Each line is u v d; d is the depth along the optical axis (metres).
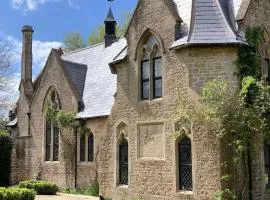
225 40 19.33
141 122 21.88
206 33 19.83
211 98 17.91
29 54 37.88
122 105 23.22
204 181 18.77
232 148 18.12
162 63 21.17
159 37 21.41
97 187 27.44
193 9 20.78
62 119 30.33
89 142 29.20
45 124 33.47
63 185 30.61
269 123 18.25
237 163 18.33
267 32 21.36
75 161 29.78
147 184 21.19
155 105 21.27
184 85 19.89
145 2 22.44
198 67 19.66
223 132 17.86
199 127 19.09
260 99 17.91
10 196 19.78
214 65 19.50
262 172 19.53
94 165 28.23
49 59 33.69
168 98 20.62
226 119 17.78
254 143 19.23
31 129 34.91
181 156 19.97
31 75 37.62
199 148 19.02
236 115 17.64
